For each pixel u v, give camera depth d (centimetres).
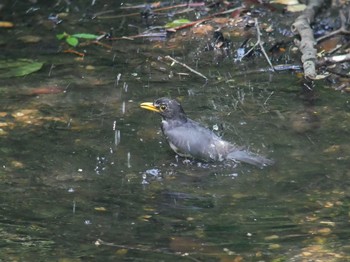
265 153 1163
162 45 1560
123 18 1683
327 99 1333
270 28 1600
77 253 935
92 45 1570
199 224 994
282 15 1648
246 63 1484
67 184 1087
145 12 1695
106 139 1205
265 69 1458
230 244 951
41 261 920
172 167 1134
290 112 1290
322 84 1391
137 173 1117
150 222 998
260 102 1328
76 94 1362
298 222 996
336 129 1227
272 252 934
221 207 1032
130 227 988
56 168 1126
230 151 1151
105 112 1294
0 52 1544
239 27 1611
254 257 923
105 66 1477
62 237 968
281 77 1426
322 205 1032
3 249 944
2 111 1295
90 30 1634
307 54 1458
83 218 1008
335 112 1284
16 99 1342
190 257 925
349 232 973
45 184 1087
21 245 952
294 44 1538
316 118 1265
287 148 1175
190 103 1326
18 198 1052
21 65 1478
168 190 1075
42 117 1276
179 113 1180
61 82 1412
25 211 1024
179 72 1450
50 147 1180
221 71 1454
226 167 1130
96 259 923
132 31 1625
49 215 1015
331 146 1177
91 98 1346
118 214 1017
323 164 1130
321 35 1577
